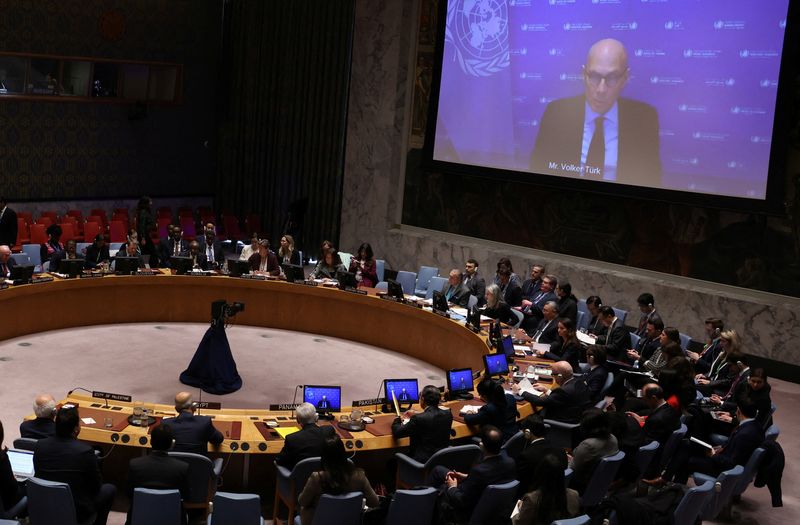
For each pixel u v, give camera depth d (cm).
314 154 1898
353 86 1788
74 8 1766
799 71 1309
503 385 960
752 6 1311
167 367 1212
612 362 1075
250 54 1978
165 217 1884
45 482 609
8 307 1258
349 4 1806
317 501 646
